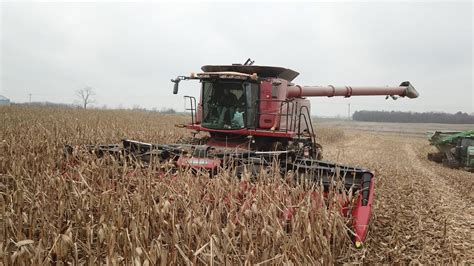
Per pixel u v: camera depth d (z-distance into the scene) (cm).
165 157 692
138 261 362
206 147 712
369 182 589
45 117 1991
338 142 3497
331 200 554
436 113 12006
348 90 1228
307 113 1111
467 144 1914
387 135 5250
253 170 631
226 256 400
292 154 731
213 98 862
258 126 857
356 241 525
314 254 473
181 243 438
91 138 1099
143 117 2733
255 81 841
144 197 511
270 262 427
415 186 1176
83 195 521
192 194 502
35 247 422
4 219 438
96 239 476
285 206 511
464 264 527
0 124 1353
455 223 758
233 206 504
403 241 620
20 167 653
